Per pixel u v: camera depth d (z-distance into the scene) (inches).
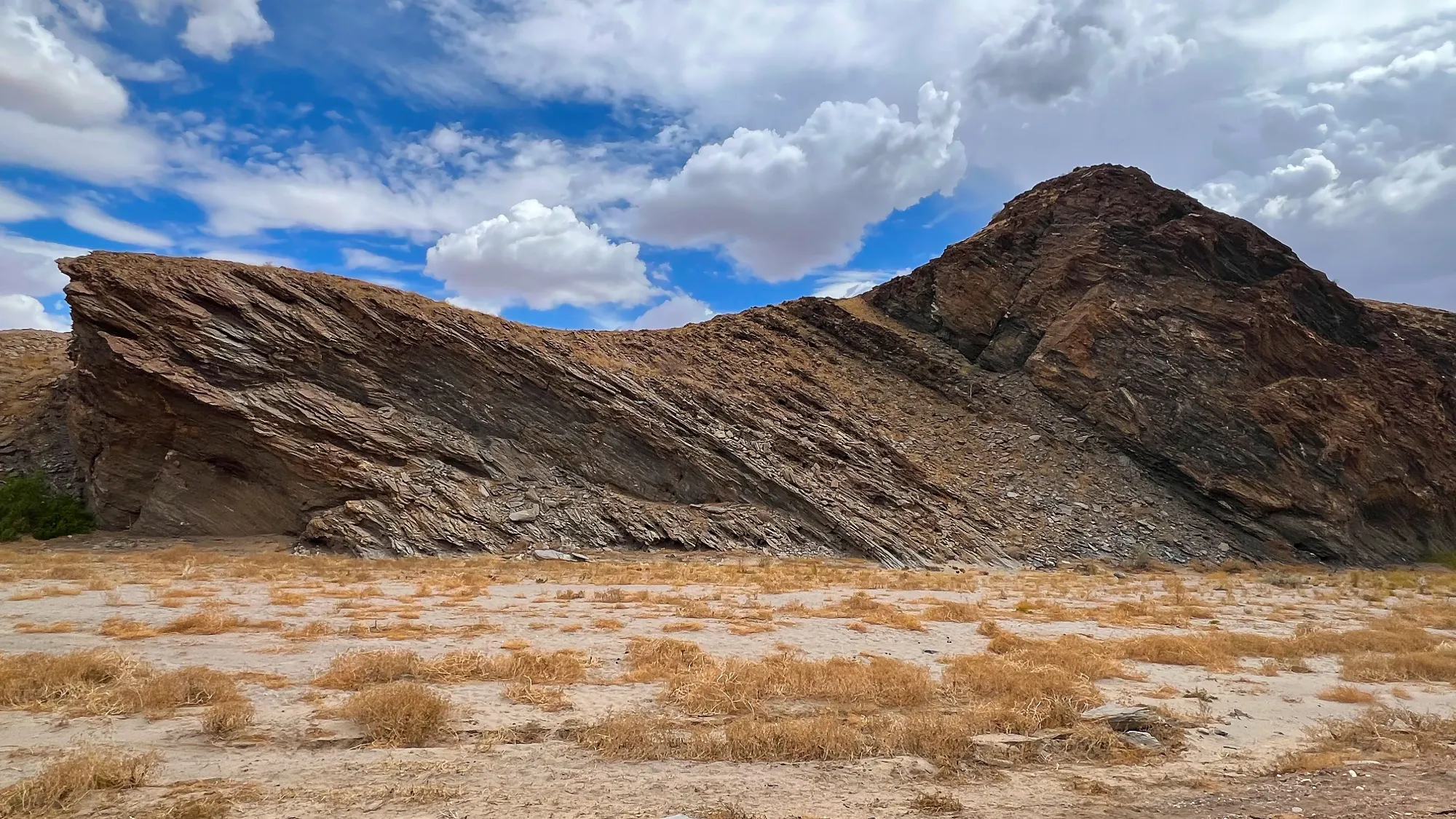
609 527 1405.0
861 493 1626.5
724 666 440.1
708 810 243.0
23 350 1943.9
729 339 2156.7
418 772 270.8
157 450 1318.9
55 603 631.8
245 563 1056.2
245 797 237.9
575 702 373.1
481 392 1515.7
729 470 1553.9
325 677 387.9
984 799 264.2
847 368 2230.6
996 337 2329.0
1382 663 518.3
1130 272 2222.0
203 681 354.9
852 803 256.1
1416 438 2011.6
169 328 1304.1
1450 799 269.9
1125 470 1955.0
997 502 1802.4
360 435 1352.1
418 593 780.0
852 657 509.4
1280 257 2268.7
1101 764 313.7
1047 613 788.6
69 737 292.2
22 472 1456.7
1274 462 1841.8
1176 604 943.7
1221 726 372.8
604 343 1843.0
